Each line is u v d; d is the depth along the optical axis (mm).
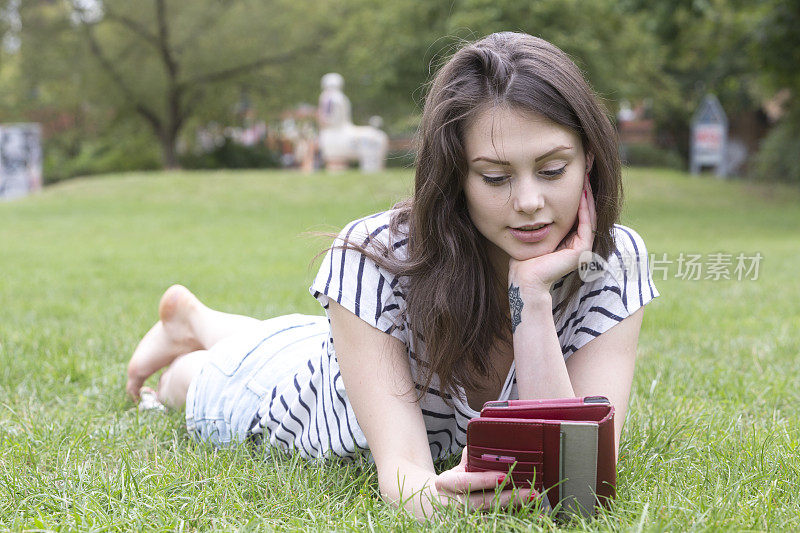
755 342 3844
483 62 1661
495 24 15047
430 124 1701
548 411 1662
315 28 26906
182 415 2621
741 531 1611
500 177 1667
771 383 3053
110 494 1921
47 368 3330
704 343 3844
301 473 2057
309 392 2105
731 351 3676
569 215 1711
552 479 1651
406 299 1853
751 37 14797
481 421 1648
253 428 2281
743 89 25531
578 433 1605
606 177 1731
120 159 30297
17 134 18125
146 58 26422
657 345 3840
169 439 2479
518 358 1776
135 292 5840
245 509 1850
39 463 2240
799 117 18484
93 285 6188
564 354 1989
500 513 1686
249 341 2391
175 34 25797
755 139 28250
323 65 27578
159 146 30625
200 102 28109
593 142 1681
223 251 8922
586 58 15398
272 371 2283
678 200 15844
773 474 1988
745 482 1922
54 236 10844
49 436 2438
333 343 1932
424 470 1779
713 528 1610
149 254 8633
